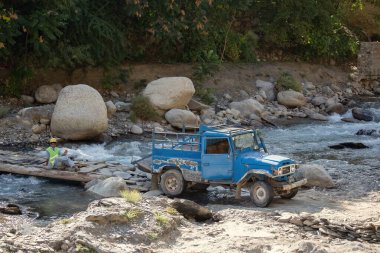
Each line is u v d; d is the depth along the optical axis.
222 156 14.16
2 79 26.16
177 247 10.11
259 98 30.84
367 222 11.46
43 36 25.50
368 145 22.33
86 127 21.45
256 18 38.44
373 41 42.97
